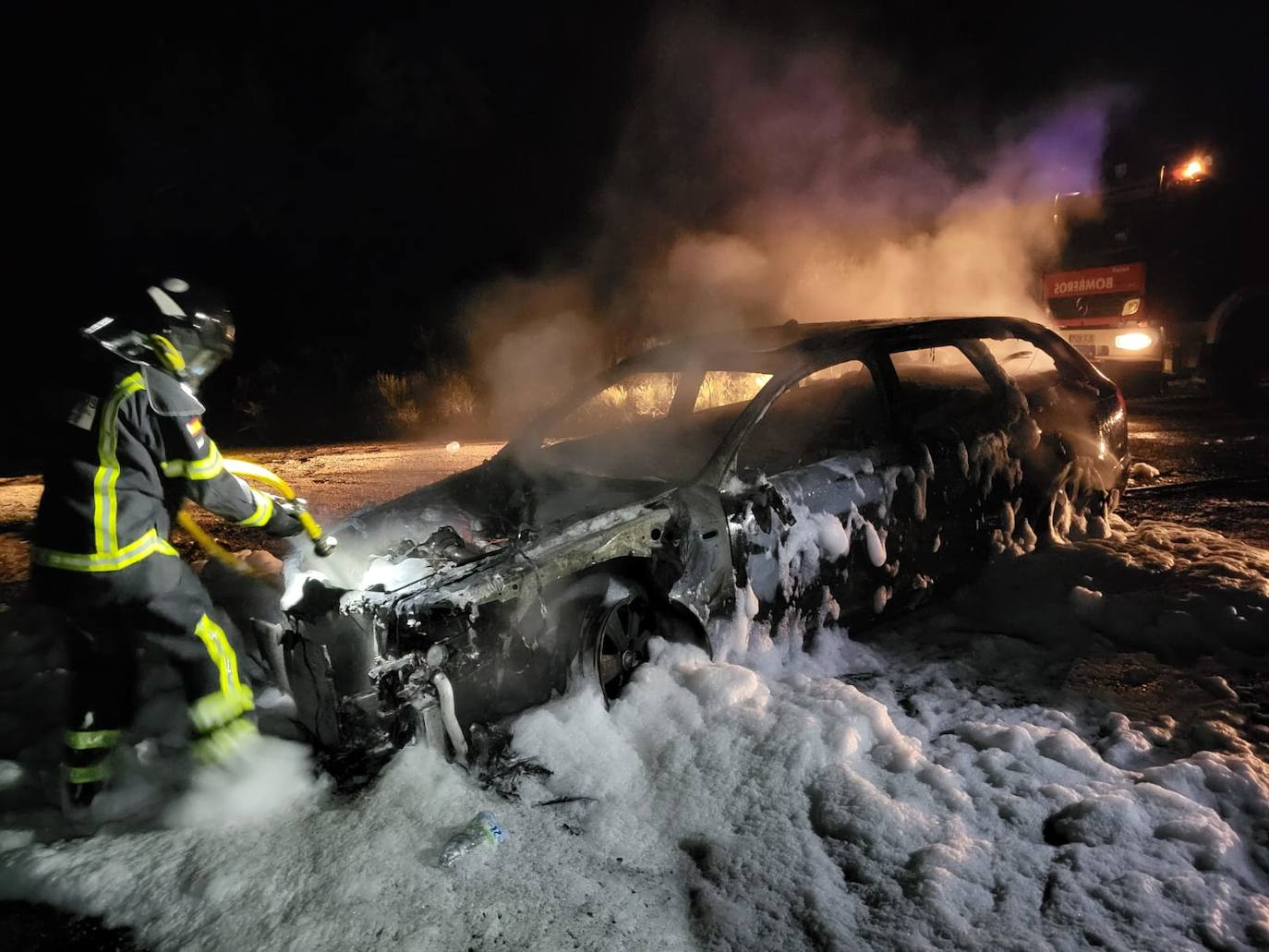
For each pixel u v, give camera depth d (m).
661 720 3.32
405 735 3.07
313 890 2.59
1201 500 6.44
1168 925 2.30
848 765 3.03
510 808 2.93
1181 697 3.57
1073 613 4.32
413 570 3.33
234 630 3.45
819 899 2.47
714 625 3.71
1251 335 9.88
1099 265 10.80
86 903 2.65
